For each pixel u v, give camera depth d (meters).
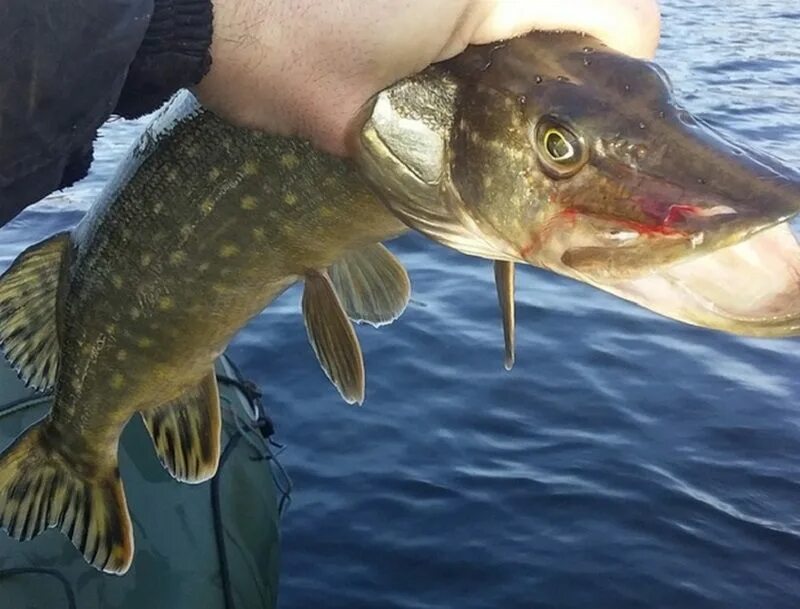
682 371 1.02
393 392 0.98
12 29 0.24
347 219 0.34
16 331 0.44
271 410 0.94
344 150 0.30
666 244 0.26
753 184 0.26
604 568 0.74
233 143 0.35
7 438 0.52
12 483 0.44
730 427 0.92
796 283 0.25
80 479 0.44
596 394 0.98
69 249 0.42
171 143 0.37
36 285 0.43
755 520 0.79
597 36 0.29
